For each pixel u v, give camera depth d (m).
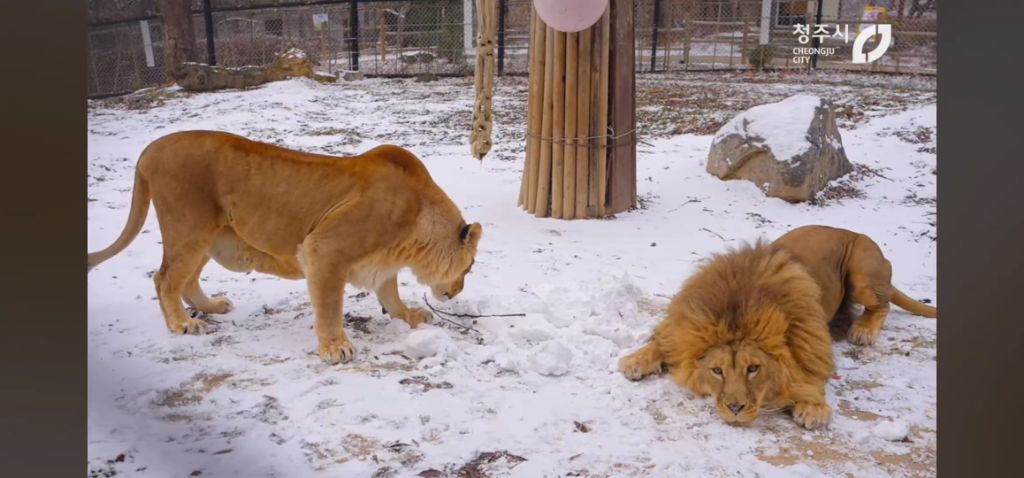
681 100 12.79
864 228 6.89
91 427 3.29
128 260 5.62
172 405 3.53
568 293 4.90
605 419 3.52
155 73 17.59
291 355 4.09
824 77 15.02
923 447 3.33
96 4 17.84
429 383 3.80
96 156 8.97
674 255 6.06
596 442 3.31
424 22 18.48
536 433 3.37
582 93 6.78
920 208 7.49
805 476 3.07
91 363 3.87
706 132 10.64
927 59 16.02
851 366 4.18
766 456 3.24
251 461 3.08
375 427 3.38
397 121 11.38
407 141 10.02
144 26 17.36
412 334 4.12
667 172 8.48
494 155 9.38
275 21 19.55
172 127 10.88
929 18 16.48
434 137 10.27
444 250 4.26
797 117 7.84
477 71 5.78
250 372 3.87
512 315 4.66
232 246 4.39
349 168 4.09
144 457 3.09
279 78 14.95
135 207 4.27
